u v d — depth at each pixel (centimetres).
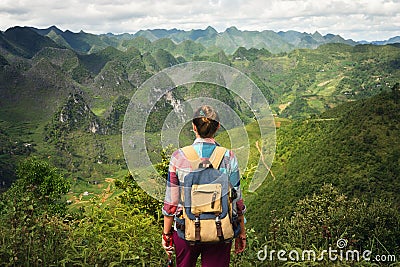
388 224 423
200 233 181
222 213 183
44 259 235
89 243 259
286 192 3516
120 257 248
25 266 233
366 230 360
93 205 301
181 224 186
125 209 298
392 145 3984
